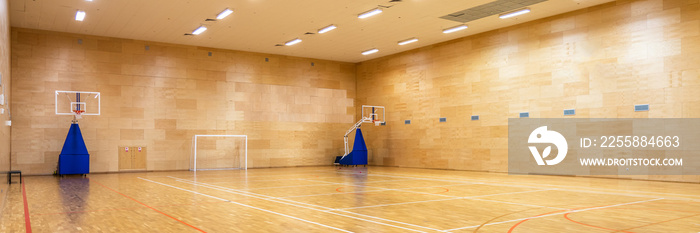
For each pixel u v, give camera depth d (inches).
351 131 1086.4
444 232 278.1
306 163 1022.4
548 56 725.9
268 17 719.7
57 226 304.5
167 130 880.9
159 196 468.8
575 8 684.7
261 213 354.6
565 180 637.3
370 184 593.9
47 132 781.9
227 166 935.0
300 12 693.9
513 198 444.5
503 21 751.1
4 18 439.5
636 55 629.0
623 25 642.8
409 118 957.2
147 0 632.4
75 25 757.9
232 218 332.2
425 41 886.4
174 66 892.6
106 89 831.7
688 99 580.4
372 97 1050.1
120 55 845.2
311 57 1035.9
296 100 1017.5
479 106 823.1
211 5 656.4
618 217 332.2
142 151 857.5
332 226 299.0
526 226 297.3
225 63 943.7
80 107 805.2
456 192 497.4
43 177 735.1
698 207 381.7
